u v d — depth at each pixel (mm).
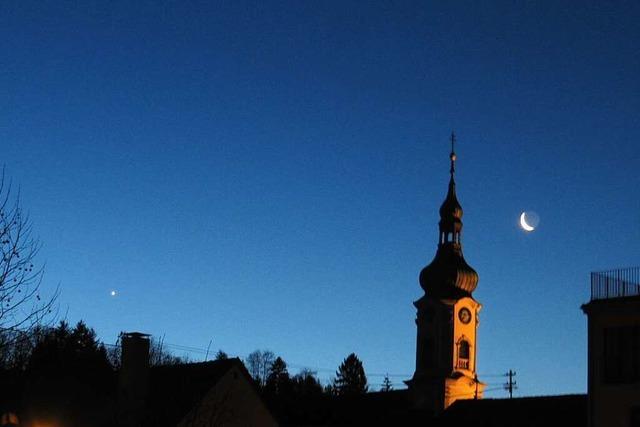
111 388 64438
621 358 52156
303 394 120875
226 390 66375
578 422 78125
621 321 52406
